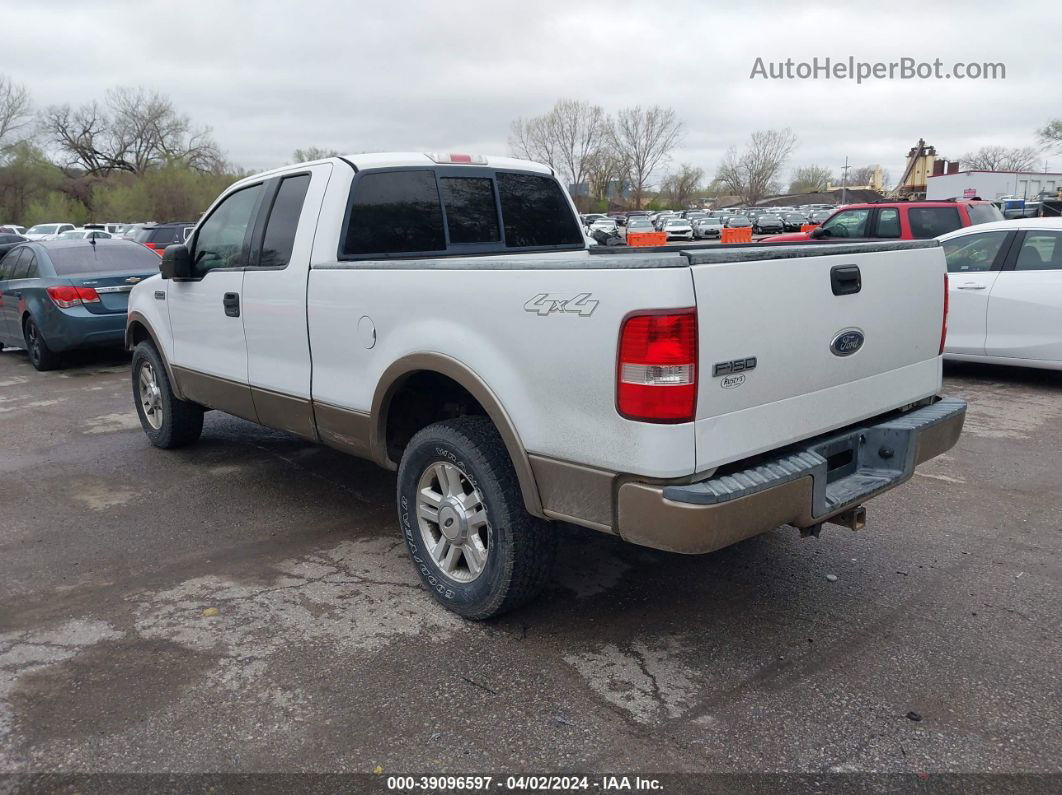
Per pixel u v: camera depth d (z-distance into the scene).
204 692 2.99
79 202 64.19
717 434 2.73
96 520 4.75
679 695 2.94
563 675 3.08
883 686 2.98
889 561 4.05
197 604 3.68
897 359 3.48
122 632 3.43
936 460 5.64
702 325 2.62
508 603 3.32
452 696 2.95
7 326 10.52
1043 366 7.60
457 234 4.51
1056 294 7.39
